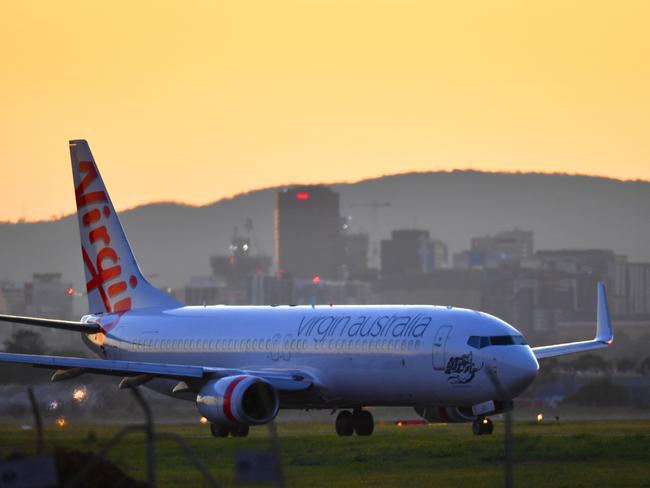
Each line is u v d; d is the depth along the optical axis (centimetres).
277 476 9575
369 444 19175
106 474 11731
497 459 16425
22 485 9756
